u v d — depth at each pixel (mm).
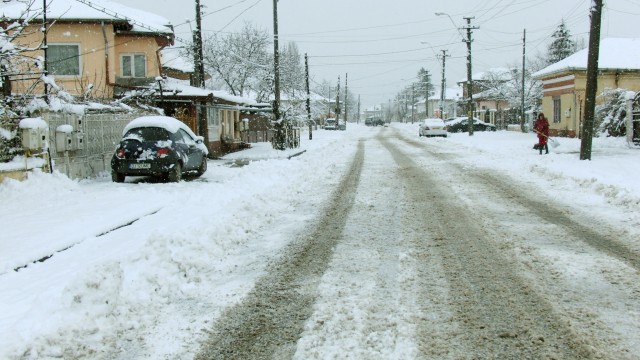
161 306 5684
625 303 5512
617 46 36406
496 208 10820
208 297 5938
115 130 18094
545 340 4664
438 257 7324
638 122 23719
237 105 29312
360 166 19781
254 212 10422
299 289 6137
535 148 22484
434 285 6164
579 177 14180
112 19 23547
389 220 9859
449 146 30453
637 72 33875
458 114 92250
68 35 23688
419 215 10242
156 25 26172
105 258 7090
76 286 5871
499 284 6156
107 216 10211
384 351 4496
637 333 4781
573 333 4797
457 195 12508
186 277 6570
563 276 6414
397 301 5664
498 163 19438
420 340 4699
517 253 7441
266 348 4641
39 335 4777
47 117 14117
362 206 11367
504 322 5066
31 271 6809
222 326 5133
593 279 6285
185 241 7883
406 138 43125
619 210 10273
